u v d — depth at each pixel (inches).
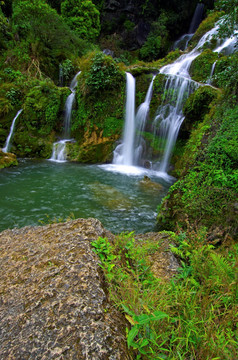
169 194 177.3
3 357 41.6
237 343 46.5
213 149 156.7
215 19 587.2
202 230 111.0
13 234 110.0
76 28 633.6
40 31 509.4
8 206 202.5
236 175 135.0
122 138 378.3
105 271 63.4
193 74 426.6
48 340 44.1
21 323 48.4
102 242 76.0
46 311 50.6
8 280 64.2
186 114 304.8
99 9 749.3
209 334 48.2
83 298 53.4
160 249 110.5
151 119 365.7
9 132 380.5
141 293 59.2
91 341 43.6
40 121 385.4
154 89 366.0
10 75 441.7
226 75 198.5
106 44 746.8
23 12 499.8
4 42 484.7
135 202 223.8
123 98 374.6
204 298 59.4
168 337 49.9
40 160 367.9
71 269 62.8
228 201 131.7
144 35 792.3
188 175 167.8
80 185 264.2
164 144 347.9
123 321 51.1
